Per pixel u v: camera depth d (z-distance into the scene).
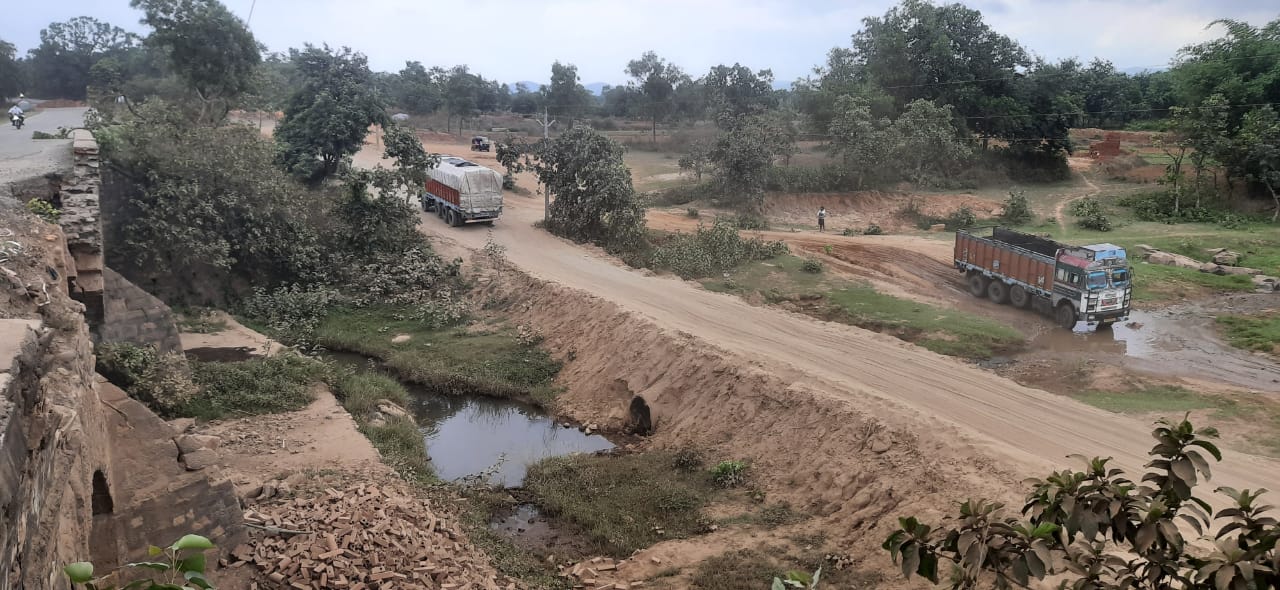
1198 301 29.19
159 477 11.54
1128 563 5.14
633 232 36.06
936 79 63.44
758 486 16.61
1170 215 45.56
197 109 40.59
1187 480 5.01
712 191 50.44
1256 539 4.68
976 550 5.06
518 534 15.34
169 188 25.88
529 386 23.28
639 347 22.77
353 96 43.94
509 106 106.06
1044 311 26.78
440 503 15.69
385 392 22.02
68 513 7.45
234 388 20.06
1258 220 42.91
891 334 25.06
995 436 16.45
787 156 54.78
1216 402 18.78
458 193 37.75
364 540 13.06
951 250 37.00
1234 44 48.75
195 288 27.80
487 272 31.80
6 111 54.69
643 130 90.88
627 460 18.33
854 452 15.95
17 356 5.61
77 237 16.78
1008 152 62.06
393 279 31.06
